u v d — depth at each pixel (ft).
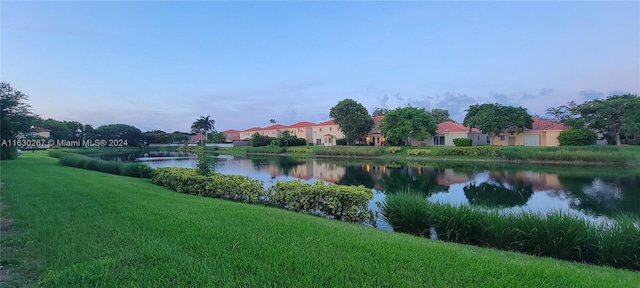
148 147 299.38
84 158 69.15
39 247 13.85
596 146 91.50
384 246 13.73
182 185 34.60
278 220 18.70
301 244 13.79
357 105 178.09
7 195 28.07
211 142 296.30
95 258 12.29
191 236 14.83
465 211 20.02
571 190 47.91
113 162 61.21
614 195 43.24
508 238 18.07
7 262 12.28
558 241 16.75
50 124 224.12
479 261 12.12
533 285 9.97
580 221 17.37
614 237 15.97
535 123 134.00
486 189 50.44
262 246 13.37
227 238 14.51
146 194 29.27
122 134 283.59
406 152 126.41
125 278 10.50
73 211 20.98
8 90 83.76
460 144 128.47
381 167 91.91
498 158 97.91
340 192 24.89
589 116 104.83
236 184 31.22
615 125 100.58
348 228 18.02
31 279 10.85
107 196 27.22
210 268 11.07
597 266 14.89
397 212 22.52
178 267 11.23
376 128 183.01
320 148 155.22
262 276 10.38
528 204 38.34
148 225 16.90
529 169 75.56
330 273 10.67
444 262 11.86
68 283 10.23
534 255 16.52
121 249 13.14
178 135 323.37
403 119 146.30
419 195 24.89
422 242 15.66
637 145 98.84
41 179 40.60
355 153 138.82
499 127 120.26
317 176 71.87
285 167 96.12
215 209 21.85
